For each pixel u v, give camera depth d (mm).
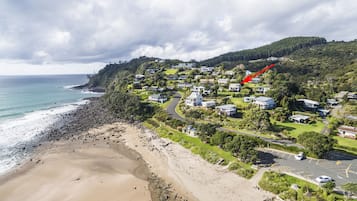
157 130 76000
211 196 39344
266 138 60156
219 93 104000
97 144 66938
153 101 107938
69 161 55250
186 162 52656
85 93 197875
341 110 82250
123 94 112688
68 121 94312
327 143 48562
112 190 42688
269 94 87875
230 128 68375
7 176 48031
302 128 66500
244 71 144875
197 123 72188
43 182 45781
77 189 43125
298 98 93000
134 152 61125
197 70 168875
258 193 38844
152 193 41500
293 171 43594
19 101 145750
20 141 69562
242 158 48781
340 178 40656
